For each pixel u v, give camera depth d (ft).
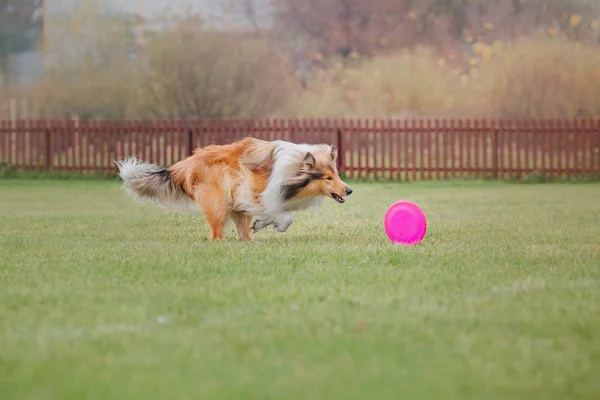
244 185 42.86
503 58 150.10
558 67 143.43
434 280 30.60
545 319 24.52
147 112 142.51
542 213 57.93
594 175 95.20
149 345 21.95
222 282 30.45
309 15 166.30
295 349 21.47
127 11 161.79
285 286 29.43
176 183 44.32
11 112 143.74
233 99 144.05
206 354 21.09
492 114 144.77
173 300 27.22
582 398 17.87
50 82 154.61
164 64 143.02
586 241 42.47
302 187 42.91
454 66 158.30
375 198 72.43
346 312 25.39
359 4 165.89
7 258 36.63
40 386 18.75
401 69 153.17
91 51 159.22
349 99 153.69
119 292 28.73
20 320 24.79
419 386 18.58
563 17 157.58
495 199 71.15
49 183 92.02
